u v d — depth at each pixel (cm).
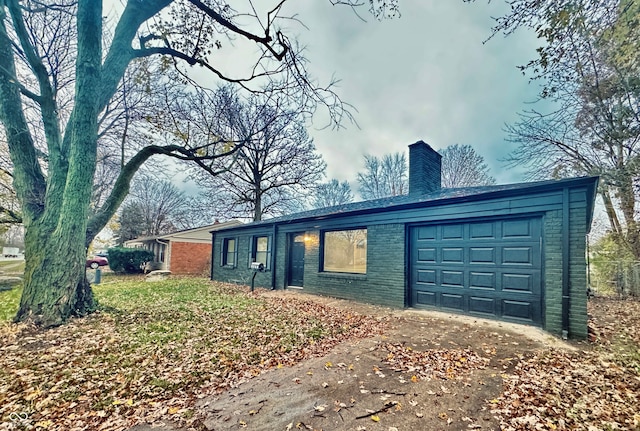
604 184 1036
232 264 1409
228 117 1080
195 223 2895
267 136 1659
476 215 637
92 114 593
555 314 513
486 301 624
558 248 521
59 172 601
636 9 329
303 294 977
